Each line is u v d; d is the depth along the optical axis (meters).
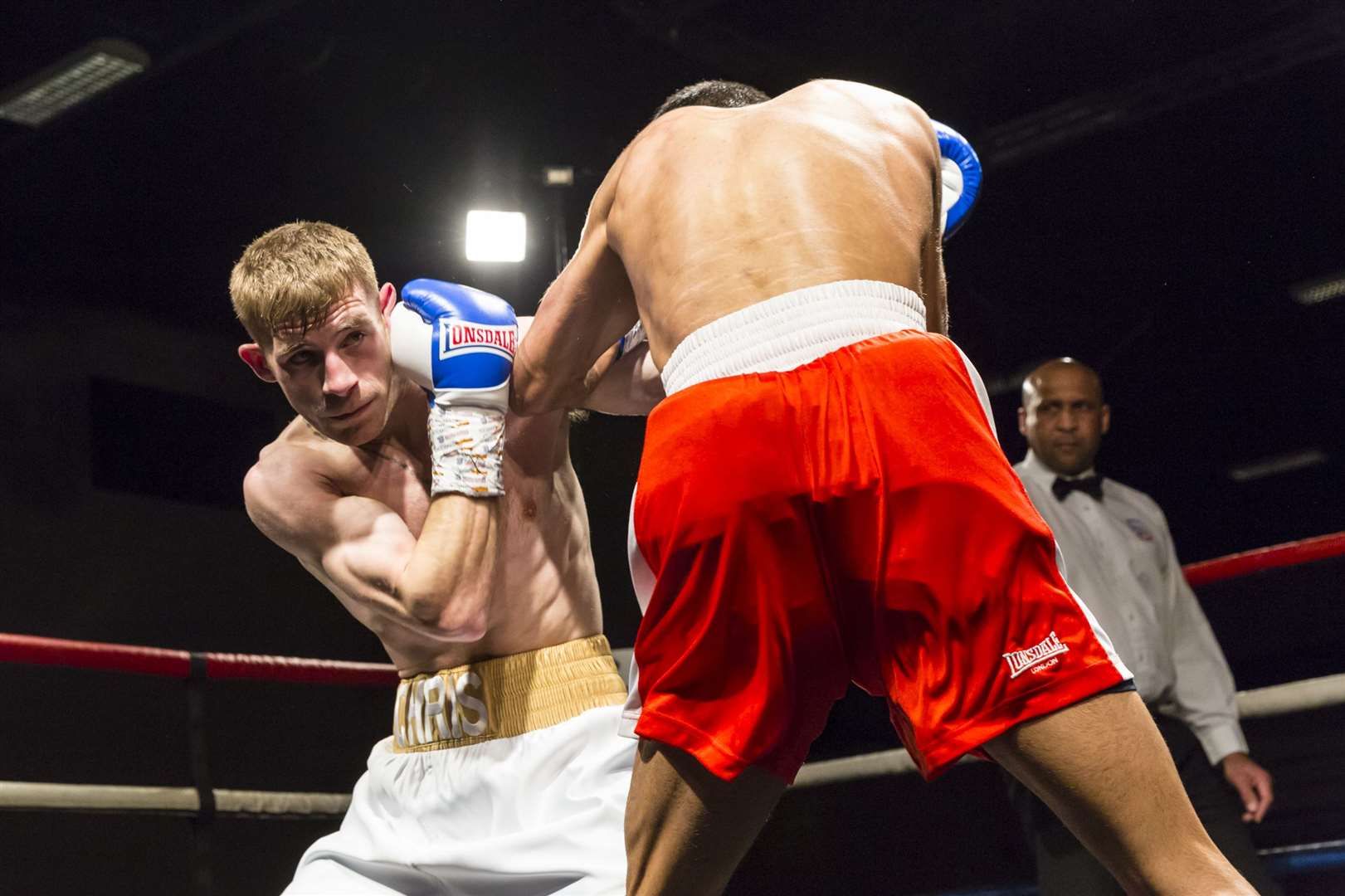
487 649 1.92
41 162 7.00
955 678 1.30
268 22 6.12
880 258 1.48
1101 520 3.30
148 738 7.24
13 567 6.88
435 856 1.79
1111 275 8.47
